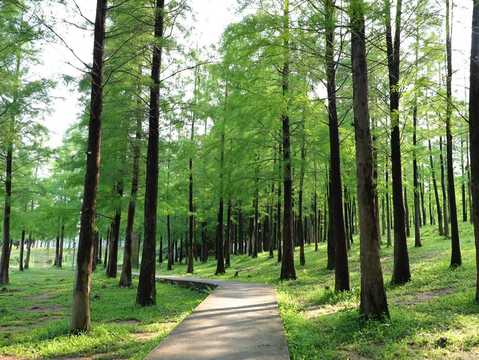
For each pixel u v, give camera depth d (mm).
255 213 35750
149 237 13906
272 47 10977
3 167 22344
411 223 54031
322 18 8758
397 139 14219
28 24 8797
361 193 8727
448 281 13156
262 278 22406
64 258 68375
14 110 16312
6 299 17406
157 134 14203
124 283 20953
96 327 9258
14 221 25703
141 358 6406
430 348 6699
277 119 18000
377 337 7531
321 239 48688
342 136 17672
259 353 6078
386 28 12742
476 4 9805
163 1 12820
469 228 30406
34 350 7773
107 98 17078
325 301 12281
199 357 5840
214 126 24562
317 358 6484
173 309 13148
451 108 11172
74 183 21359
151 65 14742
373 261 8617
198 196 34562
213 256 58750
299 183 26250
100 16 9688
